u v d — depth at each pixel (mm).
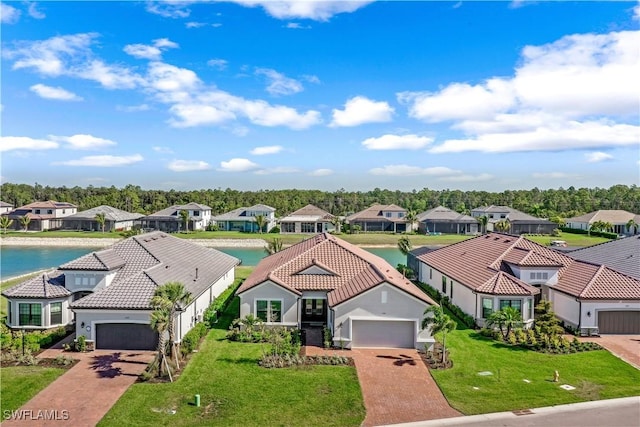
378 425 20719
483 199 190625
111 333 30094
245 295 34219
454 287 42438
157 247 42000
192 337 30219
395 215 124062
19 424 20344
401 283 33438
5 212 134500
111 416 21172
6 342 28906
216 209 154125
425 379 25938
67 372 26141
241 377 25766
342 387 24656
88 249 91250
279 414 21641
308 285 35031
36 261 75938
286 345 28781
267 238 105062
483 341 32875
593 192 193000
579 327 34531
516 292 34906
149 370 25766
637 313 34812
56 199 167250
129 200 156875
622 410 22156
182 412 21688
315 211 125312
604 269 37000
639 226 111688
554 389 24672
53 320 34094
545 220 121375
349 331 31031
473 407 22500
